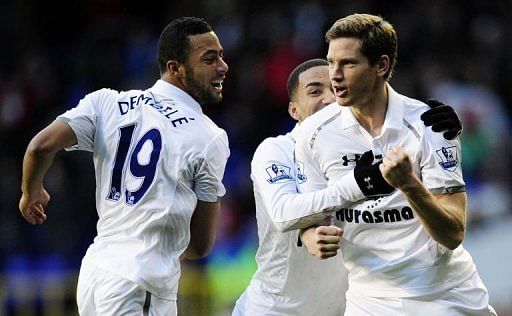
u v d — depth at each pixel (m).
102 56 41.78
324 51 41.75
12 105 39.84
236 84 40.81
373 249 15.07
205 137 16.12
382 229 14.95
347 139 15.03
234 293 32.44
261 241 17.30
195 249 16.78
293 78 17.66
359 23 14.59
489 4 45.09
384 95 14.94
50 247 33.56
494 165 37.69
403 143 14.80
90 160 36.16
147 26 45.22
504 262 31.83
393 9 44.03
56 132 15.98
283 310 17.30
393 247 14.95
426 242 14.90
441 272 14.95
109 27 44.19
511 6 45.31
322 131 15.21
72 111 16.23
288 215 15.09
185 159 15.90
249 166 37.66
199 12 44.69
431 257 14.88
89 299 15.83
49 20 45.25
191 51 16.38
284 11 43.31
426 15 43.38
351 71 14.59
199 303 31.50
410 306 14.96
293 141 16.03
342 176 15.07
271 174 15.63
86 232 34.50
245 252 33.81
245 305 17.77
